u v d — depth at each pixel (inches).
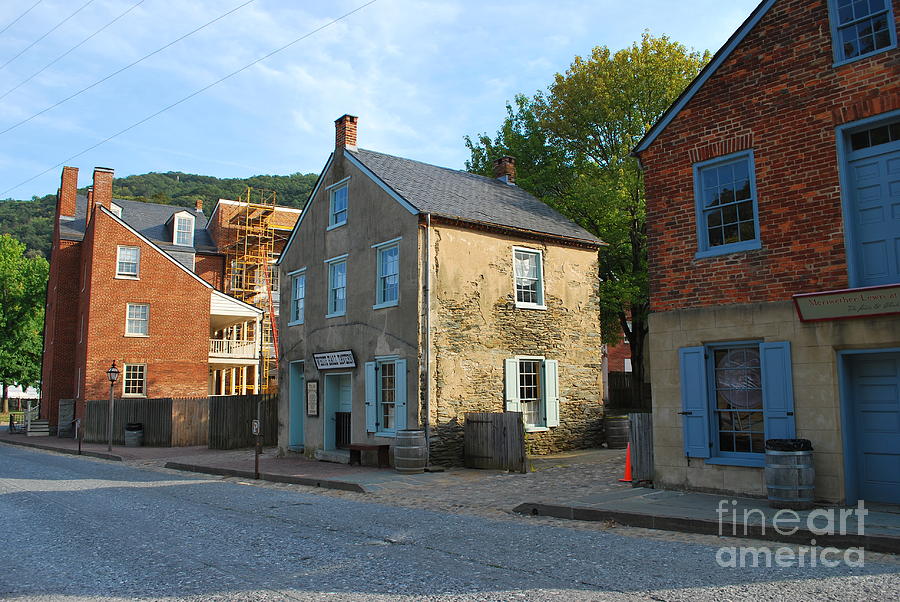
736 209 438.3
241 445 988.6
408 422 660.1
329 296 796.0
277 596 234.7
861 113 382.3
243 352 1459.2
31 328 2097.7
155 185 5022.1
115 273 1312.7
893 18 375.9
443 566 276.4
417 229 677.9
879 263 376.5
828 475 378.3
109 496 509.4
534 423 759.7
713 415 439.8
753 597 224.2
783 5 420.2
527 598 227.9
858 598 220.5
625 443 811.4
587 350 825.5
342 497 503.5
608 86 1095.6
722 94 446.3
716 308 436.8
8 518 404.8
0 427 1727.4
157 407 1102.4
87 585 252.2
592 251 856.9
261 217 1742.1
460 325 696.4
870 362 383.6
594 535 338.3
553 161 1131.3
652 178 482.0
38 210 4111.7
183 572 270.4
